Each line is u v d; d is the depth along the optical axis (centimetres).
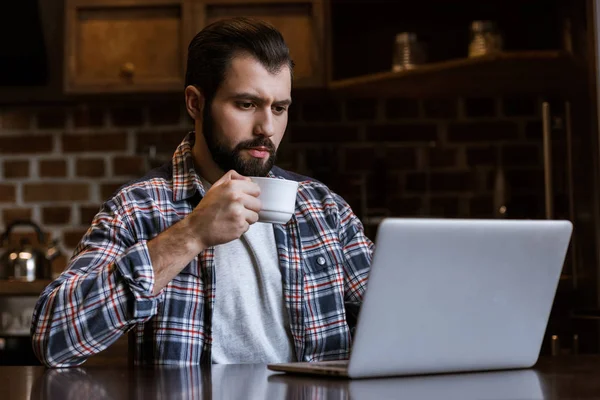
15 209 388
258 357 184
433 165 377
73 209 387
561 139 333
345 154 379
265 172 185
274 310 187
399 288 124
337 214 202
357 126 380
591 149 298
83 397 115
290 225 194
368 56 381
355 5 369
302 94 364
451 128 377
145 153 383
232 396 113
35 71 363
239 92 180
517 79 345
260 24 186
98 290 161
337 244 197
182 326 179
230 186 160
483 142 376
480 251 129
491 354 138
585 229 306
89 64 356
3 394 120
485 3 373
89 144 388
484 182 375
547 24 370
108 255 175
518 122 375
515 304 137
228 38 183
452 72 332
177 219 186
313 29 353
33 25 359
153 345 178
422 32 378
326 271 193
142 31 356
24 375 145
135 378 137
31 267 338
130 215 182
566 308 305
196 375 140
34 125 389
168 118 387
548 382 126
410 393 115
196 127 195
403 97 378
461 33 376
